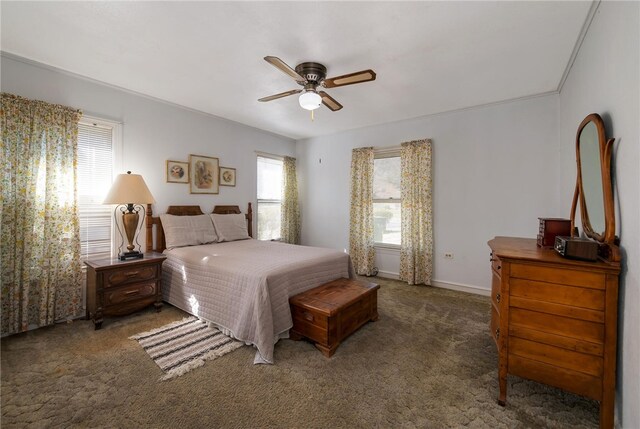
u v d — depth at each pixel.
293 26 1.97
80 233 2.83
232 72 2.69
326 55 2.34
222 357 2.07
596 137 1.67
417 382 1.81
